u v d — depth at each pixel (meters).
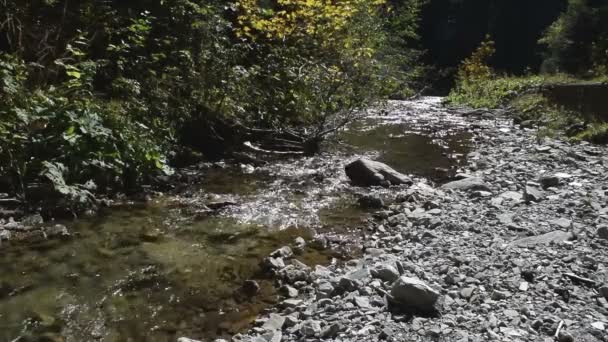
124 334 3.24
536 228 4.81
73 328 3.28
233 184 6.80
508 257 4.06
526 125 11.99
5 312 3.42
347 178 7.24
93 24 7.84
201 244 4.76
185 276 4.09
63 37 7.77
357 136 10.74
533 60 35.66
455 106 16.73
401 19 19.12
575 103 13.30
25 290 3.73
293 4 10.26
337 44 10.03
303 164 8.01
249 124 8.66
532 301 3.30
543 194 6.05
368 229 5.26
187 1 8.44
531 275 3.67
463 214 5.38
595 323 2.98
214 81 8.15
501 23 37.53
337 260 4.46
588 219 5.05
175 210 5.68
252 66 9.06
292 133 8.77
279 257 4.43
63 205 5.34
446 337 2.85
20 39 6.94
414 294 3.21
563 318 3.06
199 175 7.05
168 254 4.50
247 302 3.70
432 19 40.00
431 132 11.39
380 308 3.29
